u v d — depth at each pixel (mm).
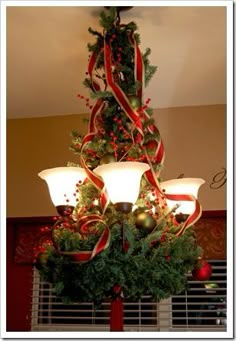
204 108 2428
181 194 1508
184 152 2383
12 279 2395
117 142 1492
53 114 2555
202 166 2350
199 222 2279
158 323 2285
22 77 2141
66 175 1458
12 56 1960
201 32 1791
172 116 2441
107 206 1386
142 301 2336
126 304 2338
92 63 1637
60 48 1907
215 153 2357
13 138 2580
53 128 2555
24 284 2389
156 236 1337
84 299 1382
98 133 1514
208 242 2242
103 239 1271
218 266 2271
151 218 1338
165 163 2377
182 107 2445
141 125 1463
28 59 1987
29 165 2527
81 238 1347
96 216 1349
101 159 1410
